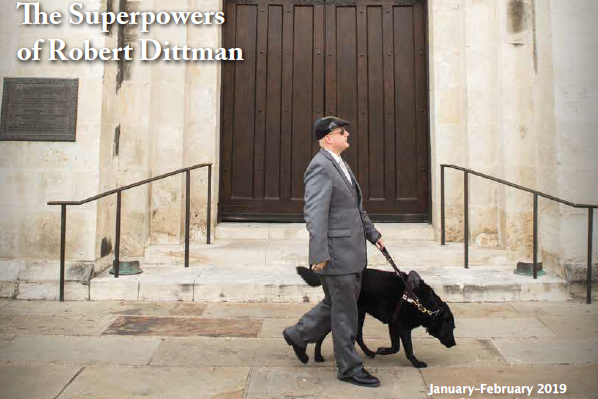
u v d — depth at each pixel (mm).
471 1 6293
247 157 6992
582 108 5332
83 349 3768
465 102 6312
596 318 4504
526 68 6000
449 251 5836
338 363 3180
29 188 5305
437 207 6457
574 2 5406
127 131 5996
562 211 5266
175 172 5484
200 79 6527
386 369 3404
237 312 4707
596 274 5098
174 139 6254
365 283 3377
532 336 4059
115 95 5812
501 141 6039
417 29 7039
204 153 6500
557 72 5355
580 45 5367
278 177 6992
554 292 5066
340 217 3127
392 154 6949
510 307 4844
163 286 5055
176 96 6289
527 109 5980
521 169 5934
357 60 7043
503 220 6027
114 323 4359
